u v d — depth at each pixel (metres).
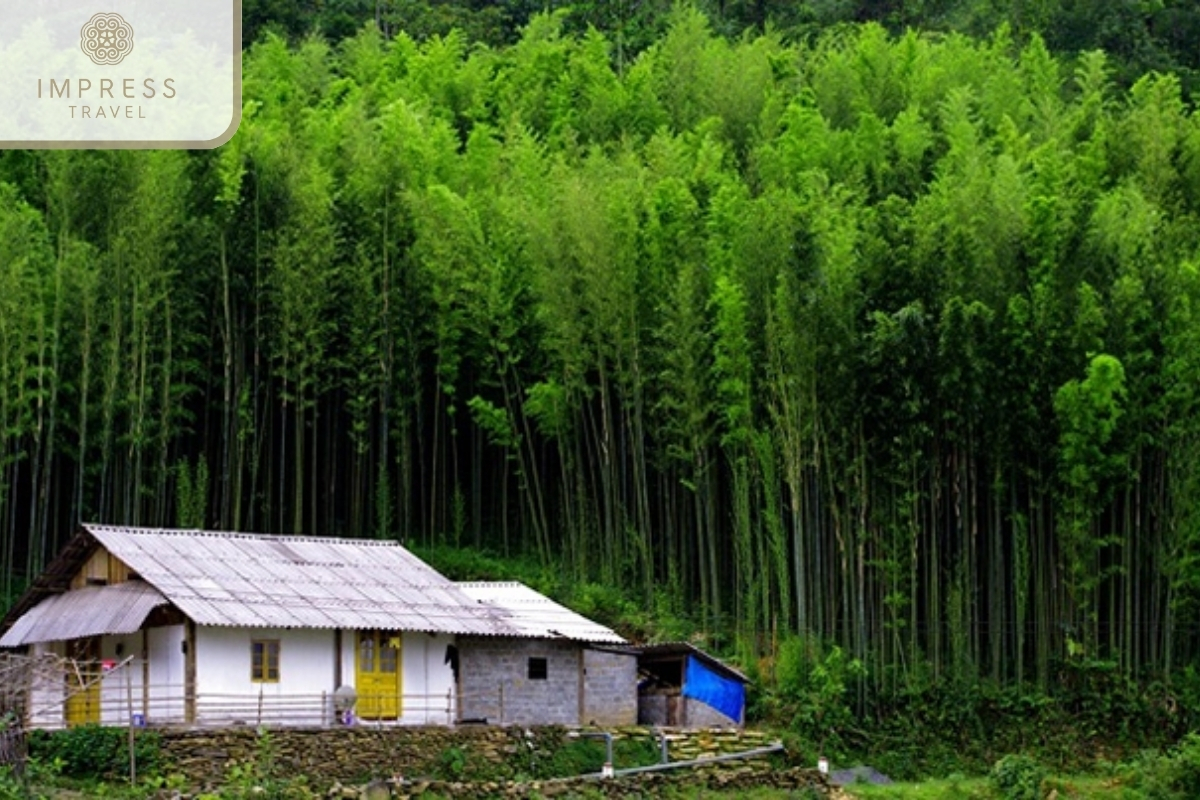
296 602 39.25
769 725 45.19
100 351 47.59
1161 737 46.12
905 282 47.78
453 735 39.09
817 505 47.25
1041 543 47.81
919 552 48.34
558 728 40.97
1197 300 47.62
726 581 51.28
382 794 35.12
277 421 52.38
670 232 50.34
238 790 33.59
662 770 40.34
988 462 48.34
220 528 48.94
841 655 45.84
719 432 50.41
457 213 51.00
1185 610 48.03
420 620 40.53
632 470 51.75
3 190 47.41
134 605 37.75
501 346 51.22
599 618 49.28
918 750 45.12
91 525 39.53
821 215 48.38
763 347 48.56
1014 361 47.53
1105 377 45.69
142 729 35.47
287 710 38.50
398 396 51.81
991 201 49.25
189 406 51.91
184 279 49.50
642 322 50.38
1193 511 46.81
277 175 51.00
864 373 46.84
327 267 50.19
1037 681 47.19
